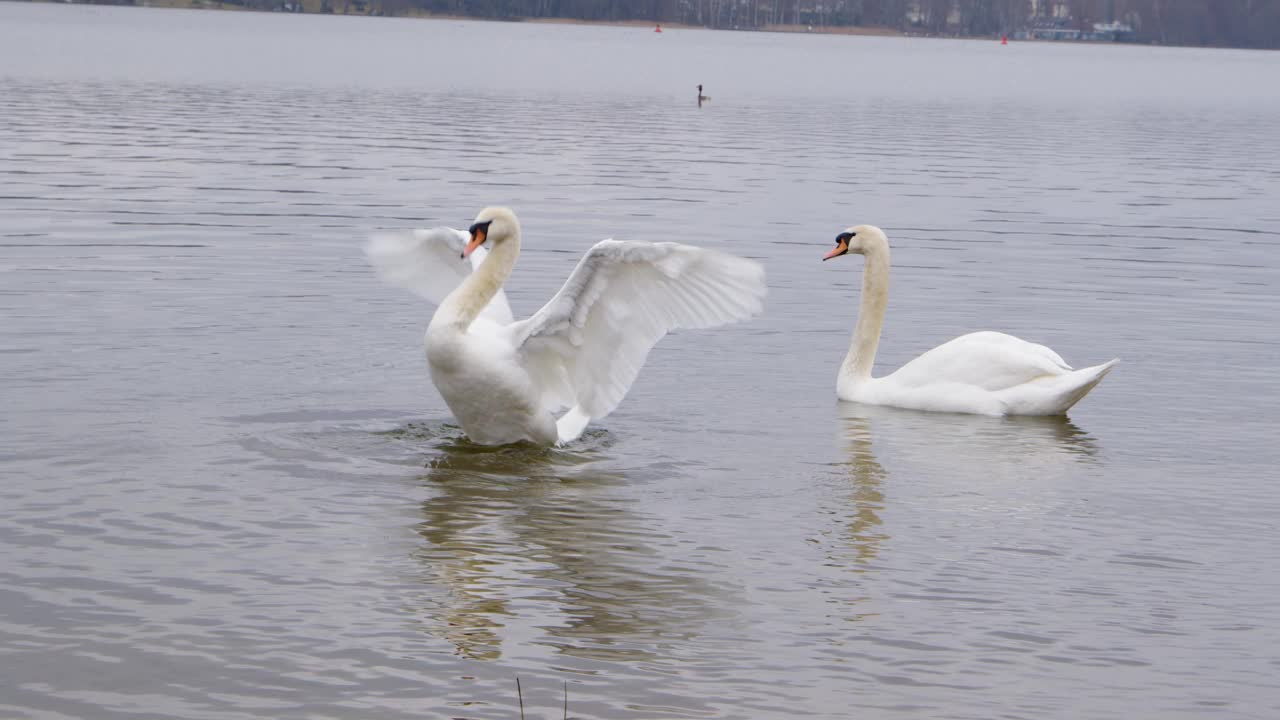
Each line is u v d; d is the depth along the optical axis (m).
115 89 49.34
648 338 10.55
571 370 10.98
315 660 7.34
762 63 105.69
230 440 10.95
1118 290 18.33
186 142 32.38
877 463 11.05
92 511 9.31
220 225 20.94
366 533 9.12
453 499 9.84
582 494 10.05
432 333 10.73
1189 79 101.94
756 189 27.61
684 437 11.59
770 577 8.60
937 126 47.22
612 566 8.70
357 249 19.30
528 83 66.69
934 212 25.20
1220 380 13.91
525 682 7.17
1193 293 18.22
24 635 7.51
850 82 80.31
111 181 25.16
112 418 11.34
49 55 72.44
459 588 8.30
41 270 17.05
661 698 7.03
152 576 8.31
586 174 29.17
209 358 13.34
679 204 25.03
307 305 15.77
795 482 10.49
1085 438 11.93
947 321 16.20
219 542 8.88
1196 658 7.64
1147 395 13.37
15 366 12.70
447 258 11.80
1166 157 37.94
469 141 35.56
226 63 73.00
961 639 7.80
